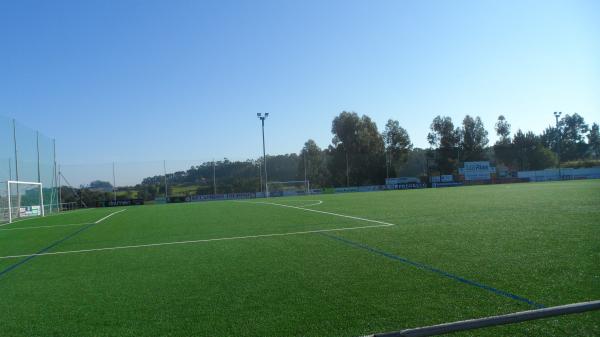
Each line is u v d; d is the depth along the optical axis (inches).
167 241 397.1
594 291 172.6
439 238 331.3
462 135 2613.2
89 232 530.0
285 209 781.3
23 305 192.1
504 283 189.8
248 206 957.2
